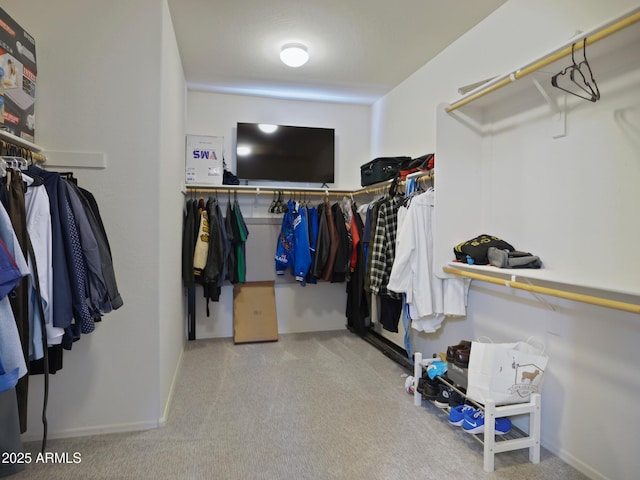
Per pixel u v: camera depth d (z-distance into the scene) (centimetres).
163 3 208
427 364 237
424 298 239
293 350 345
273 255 393
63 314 153
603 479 161
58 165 193
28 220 148
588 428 167
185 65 317
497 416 172
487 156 228
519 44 211
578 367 172
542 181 191
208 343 367
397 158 321
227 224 359
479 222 232
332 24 251
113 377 202
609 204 158
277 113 404
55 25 193
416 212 245
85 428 199
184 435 199
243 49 288
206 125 386
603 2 163
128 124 200
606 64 158
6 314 114
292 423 212
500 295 218
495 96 207
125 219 201
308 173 398
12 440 141
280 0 223
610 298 155
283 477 166
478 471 171
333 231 368
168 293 238
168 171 236
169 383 241
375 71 327
